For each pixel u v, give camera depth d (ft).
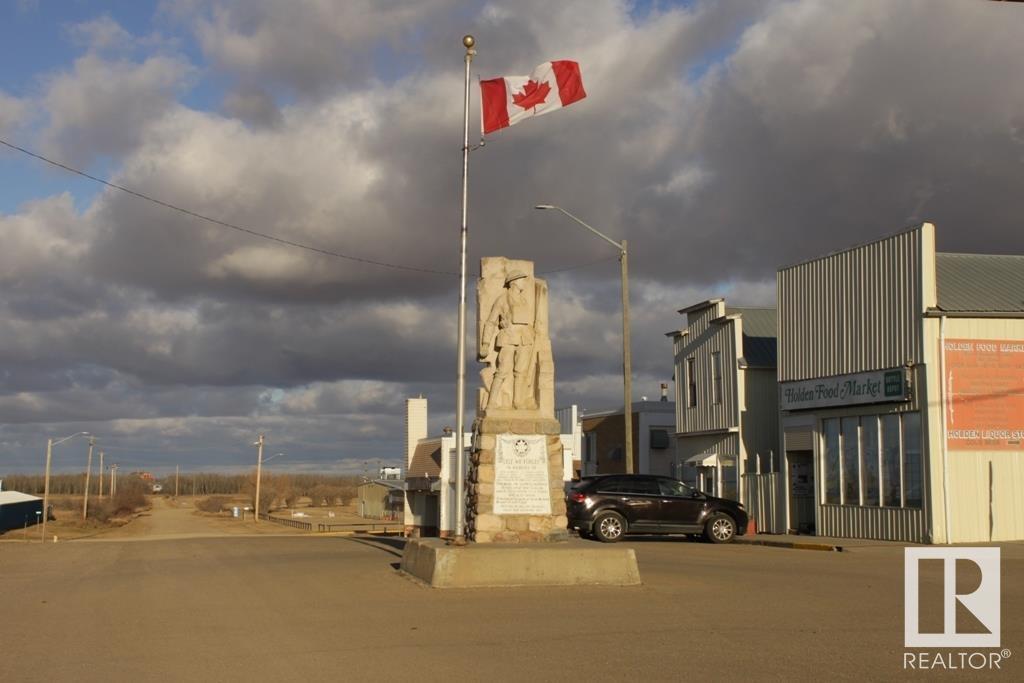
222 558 70.33
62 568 65.92
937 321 82.64
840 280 93.20
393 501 254.68
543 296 65.62
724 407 115.85
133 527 251.80
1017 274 90.94
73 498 542.98
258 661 32.76
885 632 37.91
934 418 81.82
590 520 87.40
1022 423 83.30
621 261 97.45
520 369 63.77
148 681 29.91
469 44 61.41
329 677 30.35
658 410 155.02
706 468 118.73
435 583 50.03
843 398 91.61
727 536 89.40
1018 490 82.94
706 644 35.50
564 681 29.71
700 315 121.90
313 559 67.41
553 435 63.10
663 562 65.57
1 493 274.16
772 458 105.40
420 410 188.14
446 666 31.89
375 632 38.11
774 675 30.40
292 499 484.33
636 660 32.71
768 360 114.11
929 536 81.05
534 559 50.98
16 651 34.73
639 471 153.38
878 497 88.07
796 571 59.36
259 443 272.92
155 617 42.14
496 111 66.54
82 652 34.47
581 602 45.80
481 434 62.44
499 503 61.57
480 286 65.36
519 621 40.57
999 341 83.41
